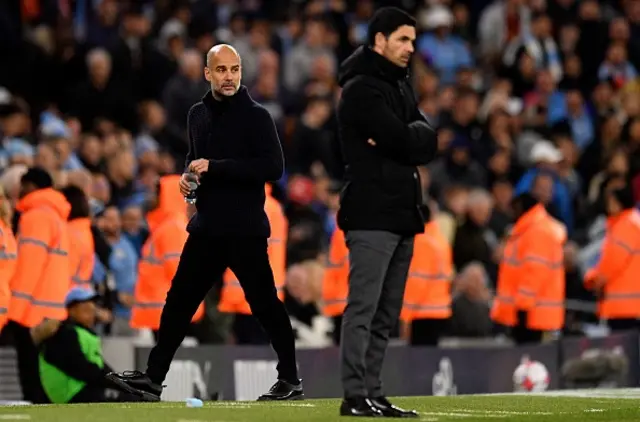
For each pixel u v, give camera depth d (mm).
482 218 57500
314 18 73438
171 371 42344
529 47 78312
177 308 31375
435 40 77938
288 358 32125
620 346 52219
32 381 39219
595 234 61438
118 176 53719
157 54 66000
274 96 69312
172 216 43812
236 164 30484
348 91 27094
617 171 64875
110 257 45531
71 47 62969
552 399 34094
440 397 35031
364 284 27000
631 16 84375
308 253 53688
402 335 51594
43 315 39094
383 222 26953
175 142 60906
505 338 56719
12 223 41188
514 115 73062
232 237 30750
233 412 27688
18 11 66000
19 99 58438
